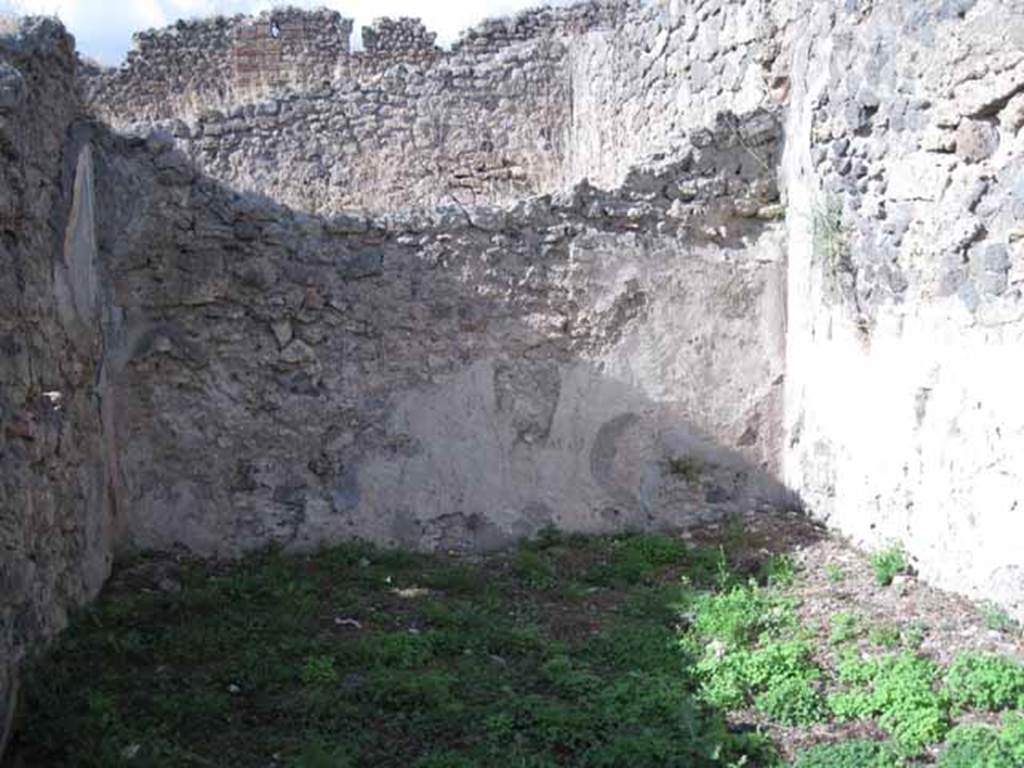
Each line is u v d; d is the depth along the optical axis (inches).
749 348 272.8
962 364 200.8
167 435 244.5
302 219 250.8
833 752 148.8
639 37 386.6
